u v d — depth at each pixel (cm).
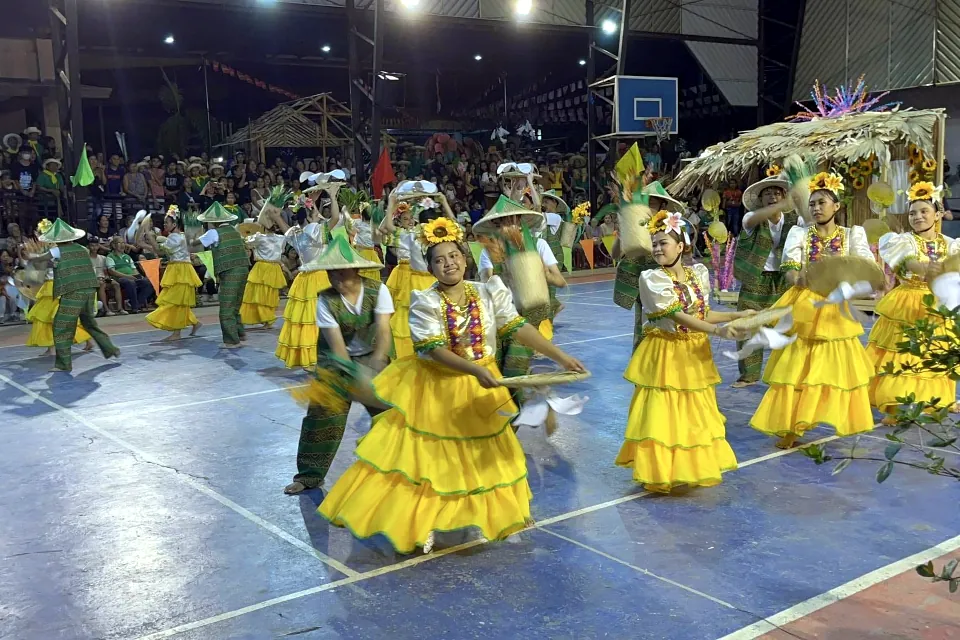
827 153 970
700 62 2123
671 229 454
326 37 1930
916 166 880
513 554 404
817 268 320
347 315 456
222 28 1812
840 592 356
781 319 407
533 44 2080
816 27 2066
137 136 2166
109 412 724
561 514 455
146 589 377
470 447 391
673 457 470
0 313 1329
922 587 358
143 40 1892
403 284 782
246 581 383
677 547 407
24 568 403
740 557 394
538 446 587
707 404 473
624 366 859
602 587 367
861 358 545
